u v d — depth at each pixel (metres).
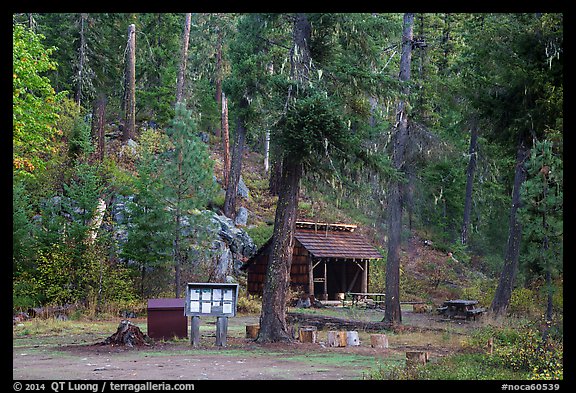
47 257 28.34
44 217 30.02
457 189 48.41
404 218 38.72
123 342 18.06
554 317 19.25
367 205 28.80
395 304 26.59
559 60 25.12
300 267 37.66
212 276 34.50
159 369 13.77
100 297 28.03
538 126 26.20
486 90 27.66
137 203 30.95
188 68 53.25
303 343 19.11
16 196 29.39
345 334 19.19
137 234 29.95
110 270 28.95
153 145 44.62
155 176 30.72
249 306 32.53
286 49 20.86
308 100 17.97
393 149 26.83
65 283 28.22
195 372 13.35
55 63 29.58
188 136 30.20
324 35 20.17
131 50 47.03
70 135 37.06
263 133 19.89
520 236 27.66
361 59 21.05
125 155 43.56
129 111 46.78
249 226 44.47
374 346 19.09
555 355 13.80
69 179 34.75
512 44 26.12
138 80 53.19
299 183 19.70
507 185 36.12
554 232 17.94
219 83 53.22
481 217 46.69
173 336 19.53
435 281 42.28
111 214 34.22
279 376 12.89
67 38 44.25
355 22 19.66
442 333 23.11
